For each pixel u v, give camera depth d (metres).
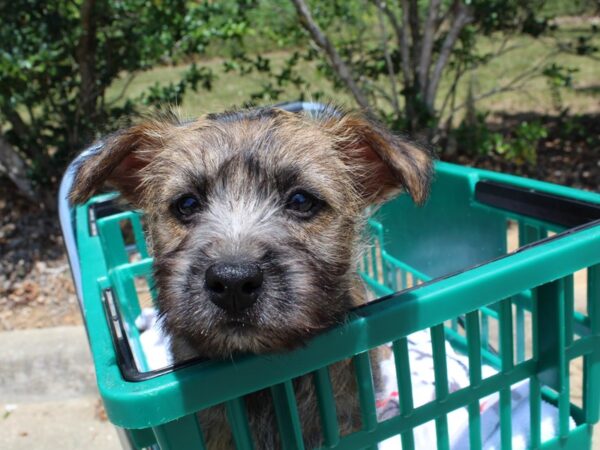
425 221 0.33
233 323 0.16
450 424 0.24
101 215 0.31
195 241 0.19
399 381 0.17
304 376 0.21
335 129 0.23
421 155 0.21
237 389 0.14
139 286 0.41
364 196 0.24
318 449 0.17
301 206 0.21
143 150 0.23
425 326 0.16
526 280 0.17
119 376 0.14
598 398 0.21
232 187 0.20
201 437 0.14
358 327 0.16
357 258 0.23
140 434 0.16
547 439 0.21
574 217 0.23
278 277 0.17
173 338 0.19
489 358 0.28
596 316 0.20
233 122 0.22
